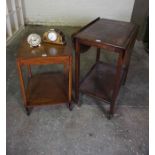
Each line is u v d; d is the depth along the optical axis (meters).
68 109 1.66
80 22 3.53
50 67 2.21
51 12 3.43
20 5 3.09
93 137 1.43
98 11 3.39
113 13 3.40
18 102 1.72
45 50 1.37
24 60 1.28
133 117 1.62
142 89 1.95
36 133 1.44
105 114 1.63
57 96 1.62
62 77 1.90
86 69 2.22
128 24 1.62
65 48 1.41
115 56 2.53
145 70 2.26
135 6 3.09
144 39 2.86
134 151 1.34
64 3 3.31
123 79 1.85
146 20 2.74
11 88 1.87
